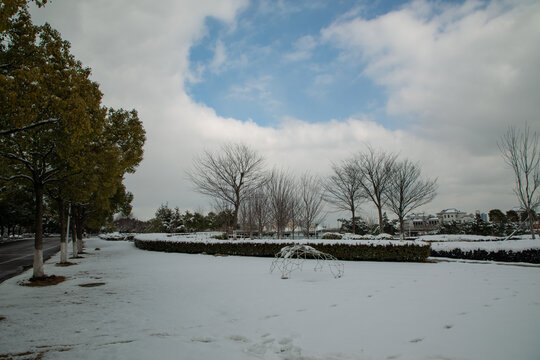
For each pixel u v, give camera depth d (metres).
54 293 8.15
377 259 14.70
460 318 4.93
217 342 4.31
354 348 3.91
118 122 14.95
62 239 14.80
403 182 22.58
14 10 5.77
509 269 10.87
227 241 19.22
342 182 26.05
